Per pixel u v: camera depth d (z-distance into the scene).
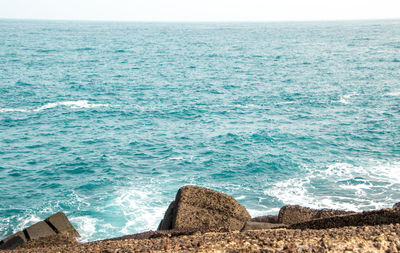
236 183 27.50
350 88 62.16
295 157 32.12
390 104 50.50
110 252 9.65
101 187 27.14
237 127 41.84
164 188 26.92
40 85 65.75
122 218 22.83
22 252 11.43
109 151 34.72
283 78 74.56
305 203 24.05
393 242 8.96
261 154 33.12
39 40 180.88
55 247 11.98
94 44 165.62
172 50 141.38
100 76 78.31
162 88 65.25
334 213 15.69
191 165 31.14
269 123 43.16
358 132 38.59
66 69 87.38
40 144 36.56
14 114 46.81
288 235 9.90
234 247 9.06
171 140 37.81
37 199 25.41
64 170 30.39
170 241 10.45
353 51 128.00
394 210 12.68
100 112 48.72
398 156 31.64
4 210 23.95
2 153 33.97
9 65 90.31
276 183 27.20
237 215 16.78
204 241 9.82
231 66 94.50
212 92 61.41
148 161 32.22
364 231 9.91
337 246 8.71
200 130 41.06
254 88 64.31
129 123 44.03
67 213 23.47
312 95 57.38
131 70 87.94
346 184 26.47
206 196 17.72
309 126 41.44
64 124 43.34
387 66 88.38
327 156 32.16
